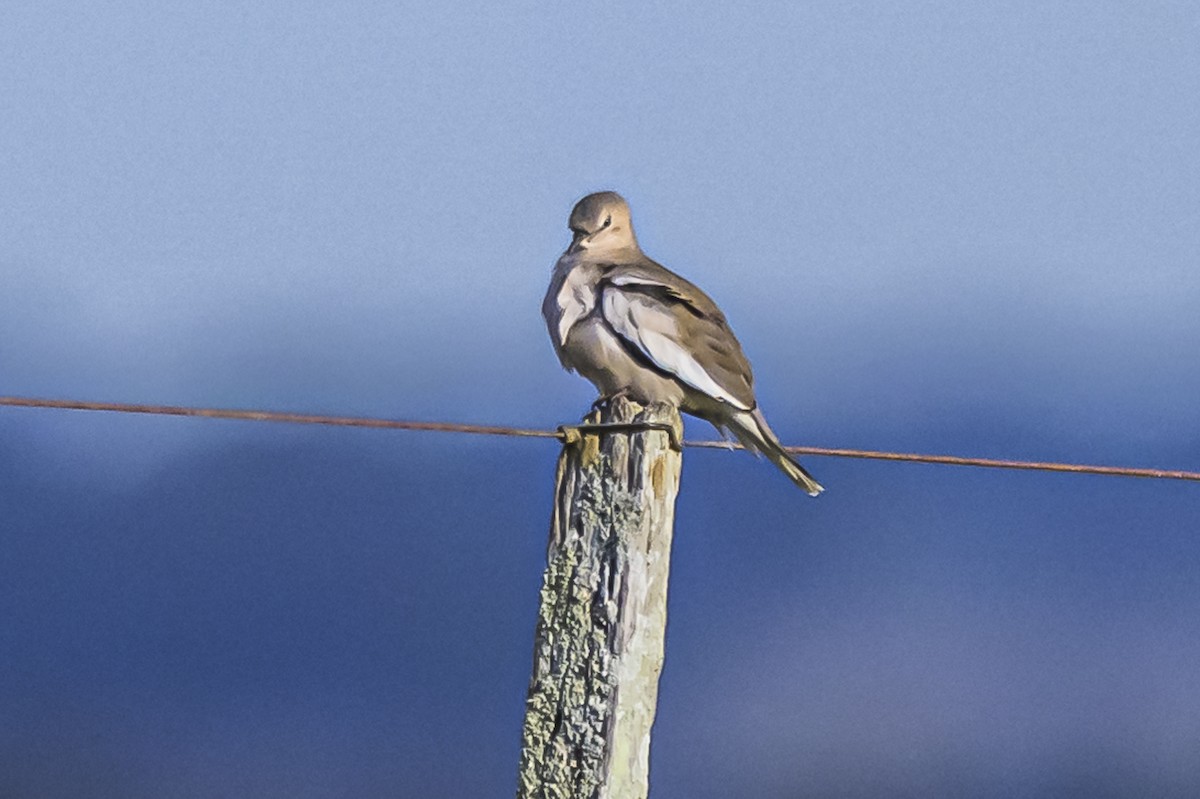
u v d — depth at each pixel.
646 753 8.53
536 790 8.52
